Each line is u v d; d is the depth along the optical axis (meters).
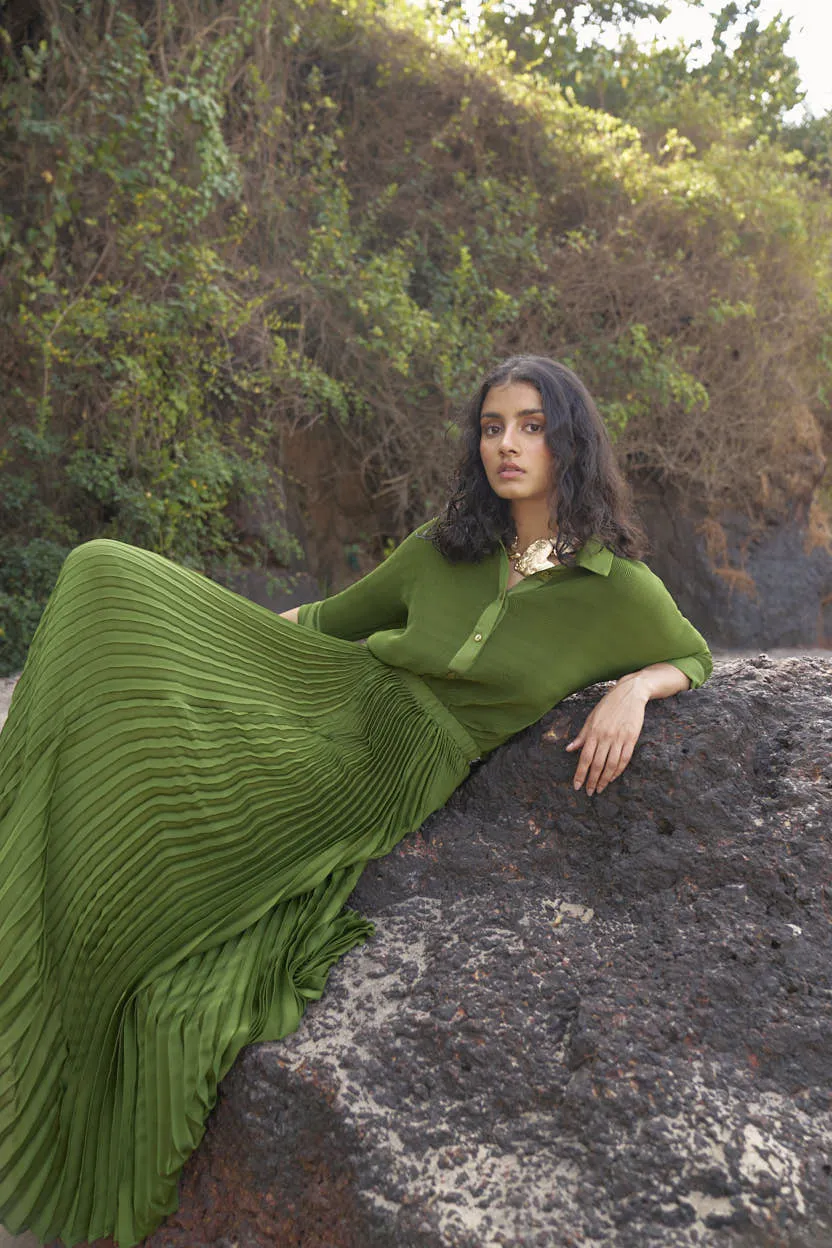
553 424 2.49
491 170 10.92
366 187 10.30
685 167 11.62
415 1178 1.86
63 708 2.17
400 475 10.22
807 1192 1.75
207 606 2.47
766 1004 2.03
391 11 10.32
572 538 2.50
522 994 2.11
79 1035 2.13
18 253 7.91
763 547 12.17
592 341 10.94
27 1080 2.07
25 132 7.80
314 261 9.35
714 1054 1.97
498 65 10.94
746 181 12.00
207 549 9.29
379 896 2.50
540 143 10.93
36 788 2.13
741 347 11.84
